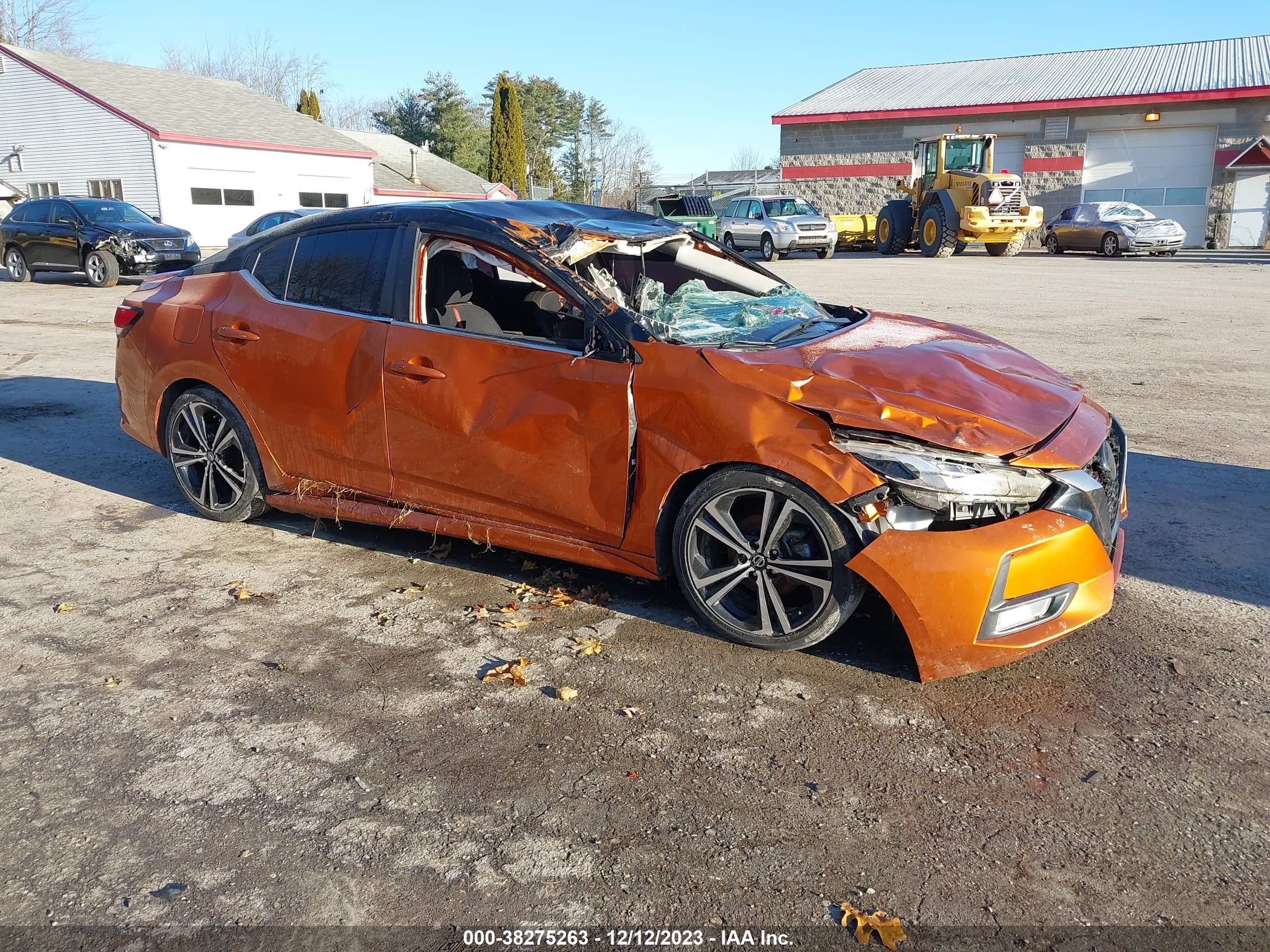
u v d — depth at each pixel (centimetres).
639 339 343
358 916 218
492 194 5128
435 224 391
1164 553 425
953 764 272
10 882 230
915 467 292
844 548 307
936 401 315
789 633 327
